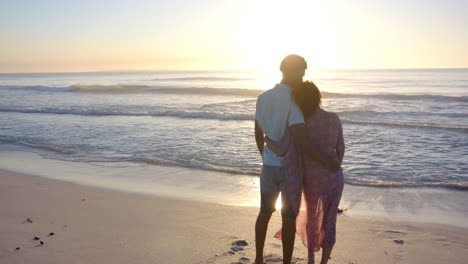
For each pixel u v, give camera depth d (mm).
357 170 6461
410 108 17547
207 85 47531
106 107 18719
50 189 5266
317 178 2510
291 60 2428
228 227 3717
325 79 68438
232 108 17500
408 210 4469
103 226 3748
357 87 39031
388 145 8586
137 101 22234
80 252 3109
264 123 2506
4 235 3492
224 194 5117
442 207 4562
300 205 2574
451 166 6656
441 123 12828
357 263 2959
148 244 3285
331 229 2623
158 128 11242
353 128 11047
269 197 2645
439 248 3299
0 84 53531
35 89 34875
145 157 7418
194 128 11234
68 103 21125
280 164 2512
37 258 2988
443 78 63188
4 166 6867
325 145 2453
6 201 4656
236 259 2959
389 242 3428
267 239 3387
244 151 7945
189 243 3303
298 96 2373
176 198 4859
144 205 4516
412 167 6629
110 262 2922
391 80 58844
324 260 2680
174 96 26094
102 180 5832
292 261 2916
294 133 2375
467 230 3773
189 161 7086
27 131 10875
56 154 7824
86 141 9203
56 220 3934
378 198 4953
